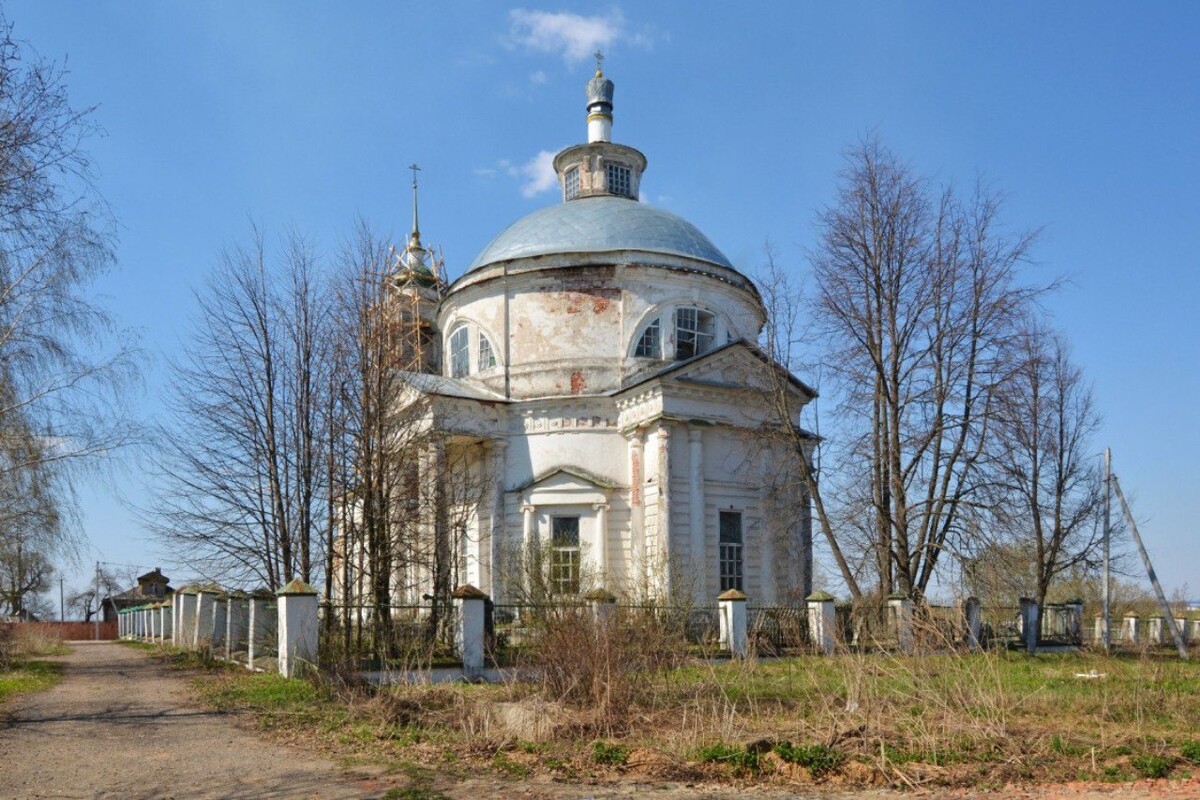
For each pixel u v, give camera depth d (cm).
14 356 1617
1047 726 1316
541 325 3244
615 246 3284
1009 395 2675
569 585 2536
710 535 2988
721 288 3384
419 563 2489
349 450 2502
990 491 2639
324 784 1008
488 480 2964
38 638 3753
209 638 2909
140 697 1822
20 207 1499
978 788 1005
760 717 1416
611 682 1426
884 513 2619
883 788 1012
